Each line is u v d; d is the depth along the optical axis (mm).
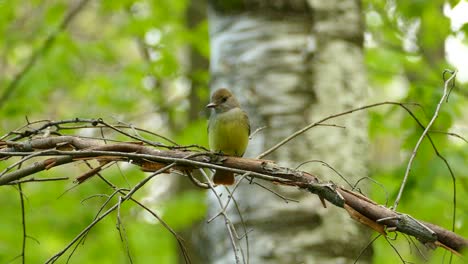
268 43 10906
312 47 10852
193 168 6703
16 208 14430
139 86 17203
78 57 16125
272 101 10625
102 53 16625
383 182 13930
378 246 15438
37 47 16344
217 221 10469
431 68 16047
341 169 10352
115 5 17062
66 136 7055
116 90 16531
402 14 14578
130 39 19859
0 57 17938
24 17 18719
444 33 14375
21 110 15102
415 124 11328
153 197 15531
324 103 10641
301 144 10344
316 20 11008
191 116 18156
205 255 14672
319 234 9891
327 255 9812
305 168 10250
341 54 10953
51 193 14508
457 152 11875
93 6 22188
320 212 9938
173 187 18125
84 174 6730
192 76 17109
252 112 10664
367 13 16359
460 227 12938
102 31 22172
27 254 13820
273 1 11008
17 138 7246
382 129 14828
